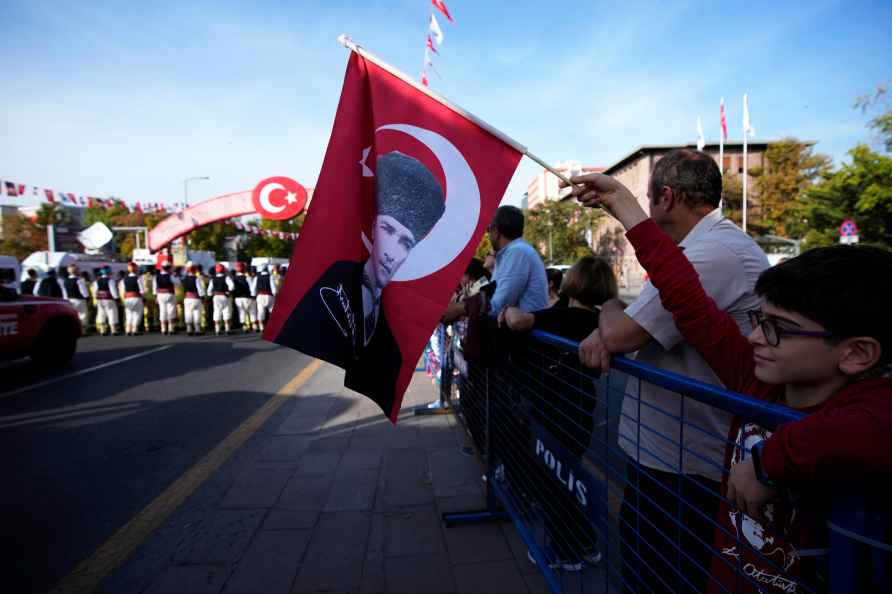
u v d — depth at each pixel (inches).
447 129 80.7
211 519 121.0
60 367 316.2
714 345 49.6
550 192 3334.2
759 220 1631.4
